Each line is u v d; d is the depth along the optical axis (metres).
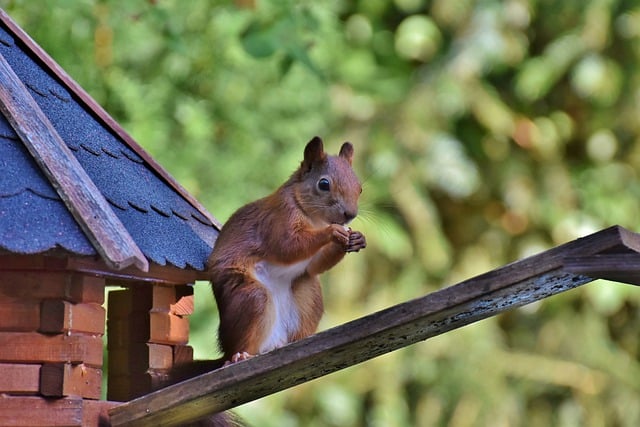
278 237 6.36
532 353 14.96
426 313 5.19
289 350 5.21
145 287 6.41
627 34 14.98
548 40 15.30
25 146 5.33
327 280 14.51
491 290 5.16
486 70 14.85
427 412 14.65
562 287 5.49
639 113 15.11
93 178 5.93
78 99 6.62
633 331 15.62
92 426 5.38
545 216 15.08
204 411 5.63
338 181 6.60
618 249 5.08
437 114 14.67
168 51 12.71
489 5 14.91
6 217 5.00
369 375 14.52
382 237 14.20
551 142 15.11
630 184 15.21
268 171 12.90
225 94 13.02
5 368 5.23
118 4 10.89
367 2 15.13
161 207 6.43
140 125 12.59
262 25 9.32
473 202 15.53
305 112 13.38
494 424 14.50
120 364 6.42
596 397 14.78
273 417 13.77
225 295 6.27
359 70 14.59
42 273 5.27
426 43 14.93
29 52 6.55
